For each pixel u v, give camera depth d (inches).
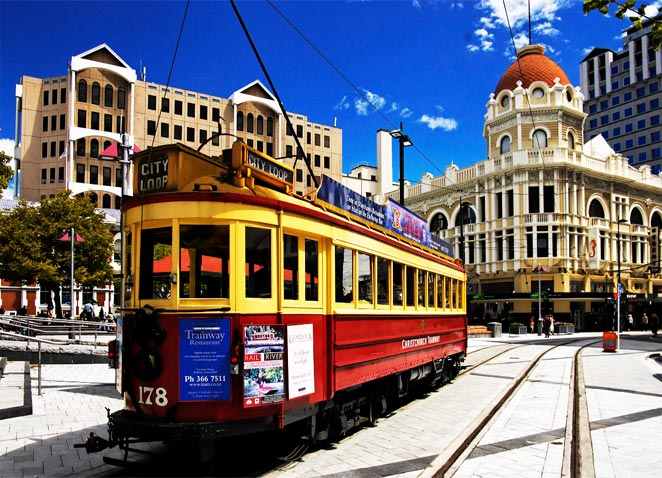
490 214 2033.7
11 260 1350.9
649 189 2265.0
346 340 338.3
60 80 2458.2
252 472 282.2
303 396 287.9
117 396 493.4
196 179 276.1
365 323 370.3
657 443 345.7
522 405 484.4
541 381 647.8
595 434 370.9
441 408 472.4
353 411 369.7
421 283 517.7
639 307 2235.5
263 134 2844.5
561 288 1871.3
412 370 488.4
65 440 342.6
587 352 1072.8
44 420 396.8
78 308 1900.8
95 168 2444.6
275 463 299.1
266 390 262.8
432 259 555.2
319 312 311.9
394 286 437.1
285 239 289.4
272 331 269.9
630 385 610.2
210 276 266.2
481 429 394.0
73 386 548.7
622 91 3973.9
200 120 2689.5
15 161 2605.8
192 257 265.6
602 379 662.5
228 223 266.1
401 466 294.4
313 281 311.6
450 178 2198.6
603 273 2009.1
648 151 3784.5
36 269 1330.0
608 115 4057.6
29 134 2438.5
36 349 746.8
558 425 399.9
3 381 565.9
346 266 348.8
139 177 284.4
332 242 327.6
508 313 1955.0
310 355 297.0
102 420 396.8
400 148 933.8
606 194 2092.8
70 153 2384.4
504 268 1966.0
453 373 662.5
